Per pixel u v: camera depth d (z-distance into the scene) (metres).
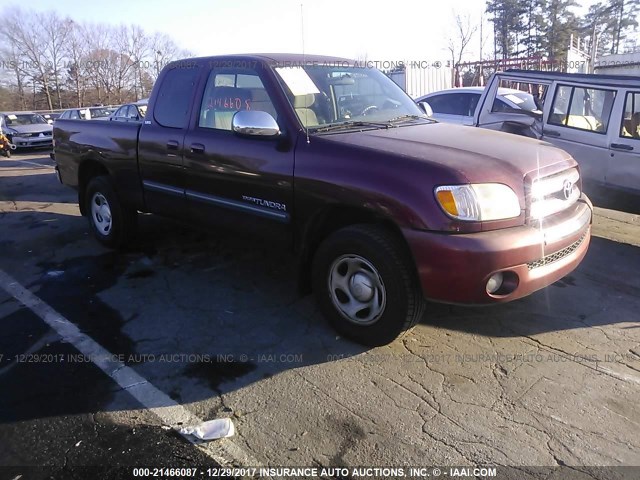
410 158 3.26
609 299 4.34
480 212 3.07
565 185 3.63
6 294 4.59
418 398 3.05
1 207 8.19
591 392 3.09
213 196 4.32
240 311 4.18
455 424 2.83
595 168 5.95
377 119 4.27
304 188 3.61
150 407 3.02
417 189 3.12
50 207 8.09
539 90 8.30
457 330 3.82
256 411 2.96
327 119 3.99
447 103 9.49
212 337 3.78
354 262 3.49
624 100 5.64
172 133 4.61
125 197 5.30
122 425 2.86
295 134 3.74
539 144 3.94
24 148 18.59
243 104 4.14
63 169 6.21
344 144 3.52
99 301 4.41
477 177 3.11
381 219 3.40
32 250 5.83
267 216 3.94
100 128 5.48
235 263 5.22
